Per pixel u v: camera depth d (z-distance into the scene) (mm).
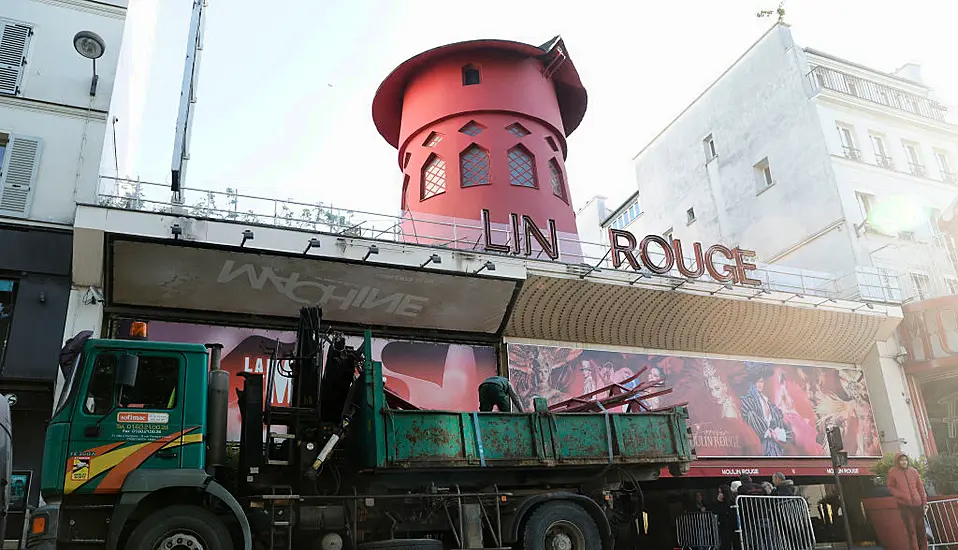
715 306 17516
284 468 8500
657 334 17453
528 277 15352
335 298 14250
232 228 13062
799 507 11922
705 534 13438
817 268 21391
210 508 7570
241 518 7430
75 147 12961
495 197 19203
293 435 8523
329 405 9031
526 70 21312
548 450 9188
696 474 16766
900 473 12742
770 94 24078
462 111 20344
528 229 15852
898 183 22531
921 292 21297
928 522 13359
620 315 16750
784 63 23609
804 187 22266
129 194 12984
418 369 15039
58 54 13375
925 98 25297
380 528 8672
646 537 16141
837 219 20969
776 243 23031
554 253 15805
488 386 10203
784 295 18172
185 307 13531
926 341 19625
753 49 24953
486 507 8891
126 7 14250
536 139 20500
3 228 12055
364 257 13867
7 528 9266
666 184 28859
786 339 18844
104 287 12812
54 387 11719
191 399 7758
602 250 17672
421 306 14922
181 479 7383
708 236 26141
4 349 11625
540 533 8789
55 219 12430
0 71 12891
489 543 8797
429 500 8789
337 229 14086
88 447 7281
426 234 17062
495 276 14984
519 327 15984
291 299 13984
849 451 18953
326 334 9383
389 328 15086
